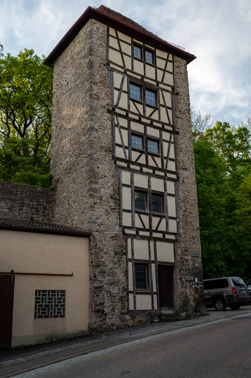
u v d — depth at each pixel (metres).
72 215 14.24
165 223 14.93
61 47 17.27
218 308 16.61
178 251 14.94
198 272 15.32
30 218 14.95
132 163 14.68
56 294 11.66
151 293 13.66
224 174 27.23
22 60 22.11
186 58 18.22
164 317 13.72
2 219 12.73
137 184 14.58
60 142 16.20
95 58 14.96
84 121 14.54
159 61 17.05
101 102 14.58
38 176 16.16
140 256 13.79
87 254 12.67
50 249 11.88
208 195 20.30
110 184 13.84
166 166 15.73
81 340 10.68
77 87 15.52
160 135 15.97
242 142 31.67
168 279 14.57
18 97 21.41
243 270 22.02
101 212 13.30
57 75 17.56
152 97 16.41
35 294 11.26
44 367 7.36
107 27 15.71
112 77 15.20
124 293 12.96
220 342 7.88
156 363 6.52
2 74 21.89
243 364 5.99
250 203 23.42
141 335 10.32
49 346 10.20
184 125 17.02
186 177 16.28
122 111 15.05
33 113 23.19
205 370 5.80
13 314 10.68
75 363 7.36
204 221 20.30
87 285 12.38
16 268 11.07
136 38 16.48
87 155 13.93
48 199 15.73
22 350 10.06
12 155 19.53
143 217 14.35
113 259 13.08
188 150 16.77
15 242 11.27
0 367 7.90
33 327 10.91
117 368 6.47
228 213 23.59
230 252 20.91
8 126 23.34
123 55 15.84
